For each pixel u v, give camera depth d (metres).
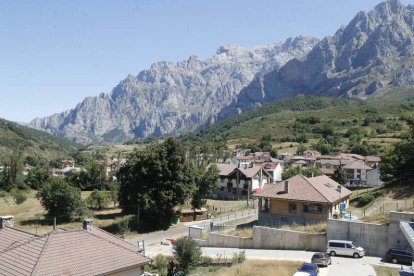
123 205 72.56
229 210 86.31
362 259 42.34
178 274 39.09
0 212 82.94
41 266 24.97
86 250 27.86
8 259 26.42
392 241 43.12
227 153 181.62
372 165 138.25
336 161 144.00
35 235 29.72
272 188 60.41
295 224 54.50
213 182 80.00
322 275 35.94
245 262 42.19
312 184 59.22
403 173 71.50
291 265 39.78
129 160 72.00
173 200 69.88
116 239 32.19
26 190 122.50
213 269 41.47
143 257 29.48
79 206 73.75
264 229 50.78
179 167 70.00
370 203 64.31
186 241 42.06
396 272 36.88
